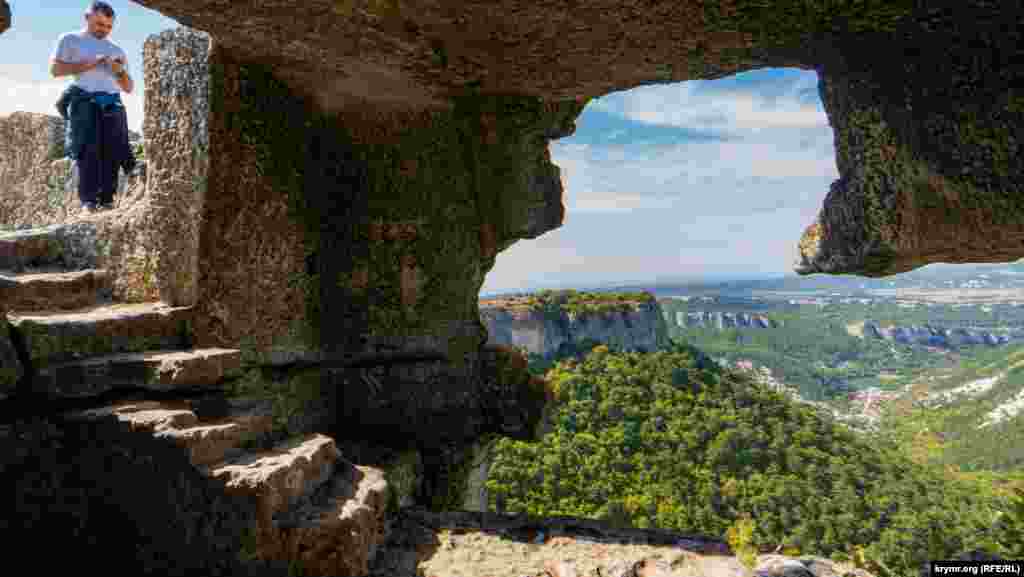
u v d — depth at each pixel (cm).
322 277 506
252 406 404
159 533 303
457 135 540
